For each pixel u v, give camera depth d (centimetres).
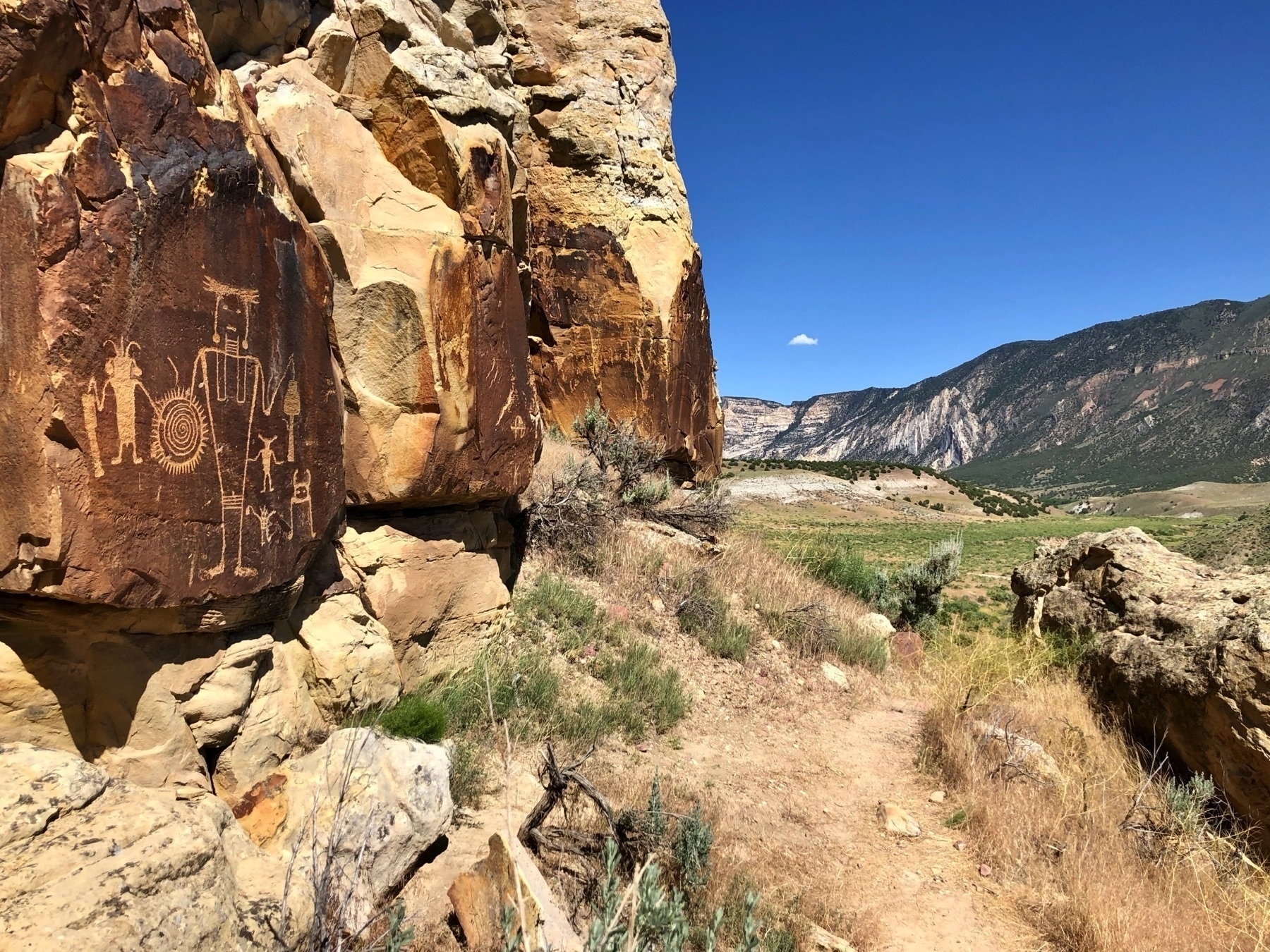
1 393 274
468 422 530
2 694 286
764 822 524
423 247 499
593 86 1128
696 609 800
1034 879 480
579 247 1102
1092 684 755
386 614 480
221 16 458
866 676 872
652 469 1080
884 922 434
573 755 515
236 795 348
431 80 550
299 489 395
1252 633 553
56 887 217
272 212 378
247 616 366
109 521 293
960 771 609
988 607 2330
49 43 272
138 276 304
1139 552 831
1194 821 524
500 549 691
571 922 357
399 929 289
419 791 354
